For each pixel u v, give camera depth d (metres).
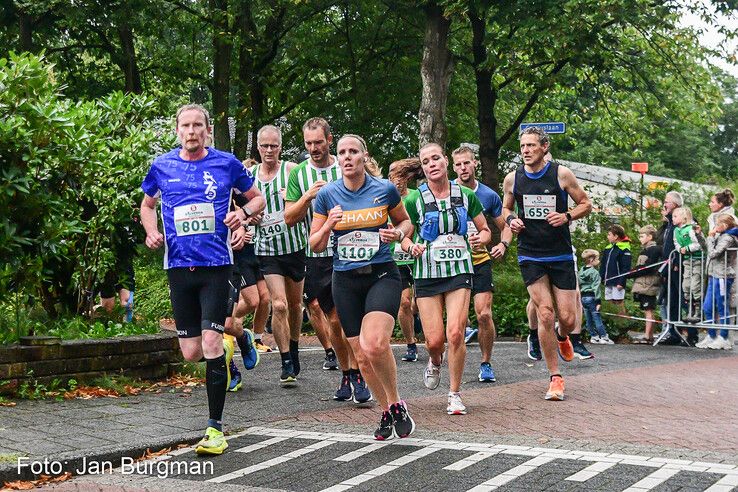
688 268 16.73
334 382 10.55
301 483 6.21
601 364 12.83
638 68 25.88
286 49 27.53
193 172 7.34
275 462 6.77
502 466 6.46
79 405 8.61
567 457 6.66
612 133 29.86
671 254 16.91
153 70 28.02
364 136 27.72
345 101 28.03
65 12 22.22
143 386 9.86
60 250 10.31
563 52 21.08
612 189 26.25
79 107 11.49
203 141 7.38
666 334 17.03
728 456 6.67
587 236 23.91
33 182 9.90
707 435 7.51
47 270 10.49
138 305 23.09
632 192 25.36
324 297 9.20
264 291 11.47
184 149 7.42
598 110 29.53
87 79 27.05
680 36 24.62
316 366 12.02
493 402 9.25
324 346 11.53
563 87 25.47
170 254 7.33
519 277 19.14
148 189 7.48
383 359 7.19
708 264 16.36
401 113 27.69
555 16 20.52
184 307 7.41
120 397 9.20
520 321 17.66
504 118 30.23
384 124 27.72
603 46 22.42
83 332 10.54
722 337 16.23
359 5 26.34
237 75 28.44
